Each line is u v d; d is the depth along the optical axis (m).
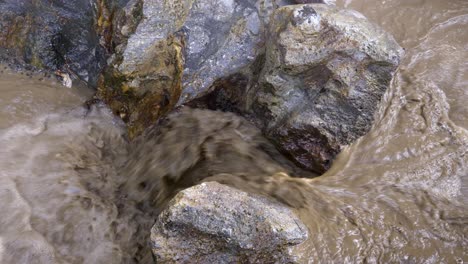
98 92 2.36
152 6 2.22
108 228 2.07
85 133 2.31
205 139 2.25
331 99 2.12
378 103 2.13
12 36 2.48
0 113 2.27
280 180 2.09
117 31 2.27
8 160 2.15
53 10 2.48
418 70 2.43
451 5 2.77
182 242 1.74
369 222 1.97
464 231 1.97
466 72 2.45
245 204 1.80
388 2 2.76
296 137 2.16
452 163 2.12
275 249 1.79
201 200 1.77
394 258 1.90
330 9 2.16
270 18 2.23
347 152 2.13
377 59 2.07
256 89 2.22
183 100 2.24
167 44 2.22
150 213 2.12
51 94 2.40
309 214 1.97
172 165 2.21
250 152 2.23
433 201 2.03
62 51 2.49
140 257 2.02
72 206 2.09
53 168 2.17
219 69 2.24
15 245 1.95
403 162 2.12
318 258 1.86
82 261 1.98
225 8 2.28
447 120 2.23
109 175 2.22
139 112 2.31
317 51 2.07
